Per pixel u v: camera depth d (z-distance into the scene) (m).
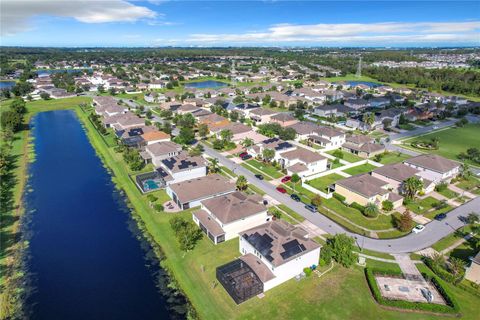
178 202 72.88
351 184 76.00
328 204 74.44
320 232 63.66
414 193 75.69
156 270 54.78
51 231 66.44
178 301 48.16
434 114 162.00
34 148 116.19
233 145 111.25
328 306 45.94
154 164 96.75
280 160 96.50
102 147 115.38
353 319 43.97
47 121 155.25
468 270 50.78
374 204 69.06
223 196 67.56
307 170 90.31
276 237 52.66
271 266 49.25
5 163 93.94
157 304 47.78
